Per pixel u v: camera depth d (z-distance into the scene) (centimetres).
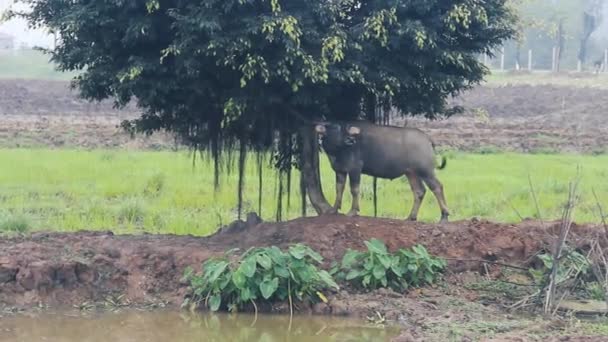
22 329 1048
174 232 1563
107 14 1160
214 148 1354
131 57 1169
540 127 3853
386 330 1031
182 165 2620
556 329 993
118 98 1275
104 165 2586
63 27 1175
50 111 4216
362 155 1286
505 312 1077
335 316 1078
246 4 1148
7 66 5809
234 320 1082
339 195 1298
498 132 3722
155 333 1044
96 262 1173
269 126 1319
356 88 1295
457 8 1197
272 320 1077
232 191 1983
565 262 1146
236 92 1215
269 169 1556
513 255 1234
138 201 1817
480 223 1301
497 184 2264
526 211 1850
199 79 1205
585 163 2898
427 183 1307
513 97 4544
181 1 1147
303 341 1017
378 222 1270
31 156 2789
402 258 1150
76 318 1092
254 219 1338
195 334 1041
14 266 1141
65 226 1566
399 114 1468
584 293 1135
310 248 1152
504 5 1316
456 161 2897
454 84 1268
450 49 1259
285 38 1132
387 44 1220
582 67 5825
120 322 1080
